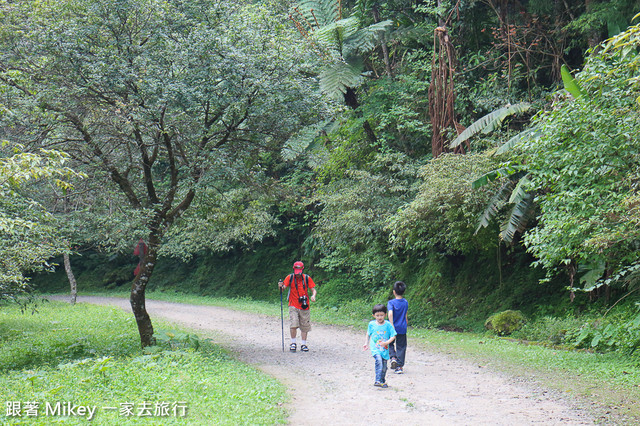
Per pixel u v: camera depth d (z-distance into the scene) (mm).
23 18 9609
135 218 9781
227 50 9836
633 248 8781
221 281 28859
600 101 7504
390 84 18047
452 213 12898
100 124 9891
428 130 17141
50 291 33562
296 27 16594
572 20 14992
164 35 9812
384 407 6406
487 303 14992
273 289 26031
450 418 5906
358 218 15758
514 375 8234
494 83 16172
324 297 22219
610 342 9500
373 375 8391
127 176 11531
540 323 12203
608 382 7438
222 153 10320
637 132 7020
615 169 7547
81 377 7230
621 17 12938
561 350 10344
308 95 10680
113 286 32812
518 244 15242
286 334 14148
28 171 6227
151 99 9336
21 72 9438
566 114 7805
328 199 16703
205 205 11992
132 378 7086
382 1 19922
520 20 17547
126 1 9391
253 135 11094
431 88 15234
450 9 17656
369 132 18656
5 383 7242
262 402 6355
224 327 15703
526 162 9703
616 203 7367
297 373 8656
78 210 10484
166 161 12430
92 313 18812
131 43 9797
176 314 19562
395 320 8602
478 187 11336
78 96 9305
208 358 9289
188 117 9977
